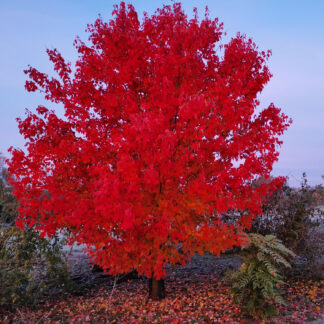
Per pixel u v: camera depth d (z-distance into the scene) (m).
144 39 5.78
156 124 4.18
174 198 4.73
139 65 5.64
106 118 6.27
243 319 5.58
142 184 4.64
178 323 5.52
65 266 7.84
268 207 8.27
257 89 5.96
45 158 5.98
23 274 6.66
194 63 5.17
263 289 5.29
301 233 7.70
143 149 4.32
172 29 5.50
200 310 6.10
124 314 5.98
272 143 5.73
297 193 8.20
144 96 5.93
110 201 4.07
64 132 6.20
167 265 10.06
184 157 4.64
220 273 8.81
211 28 5.77
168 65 5.01
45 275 7.58
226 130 5.46
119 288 8.07
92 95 6.14
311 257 7.71
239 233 5.56
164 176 4.59
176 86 5.14
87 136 5.92
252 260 5.74
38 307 6.71
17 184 5.61
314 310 5.80
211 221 5.55
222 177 5.02
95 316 5.93
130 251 5.22
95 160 5.49
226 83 5.08
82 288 8.15
